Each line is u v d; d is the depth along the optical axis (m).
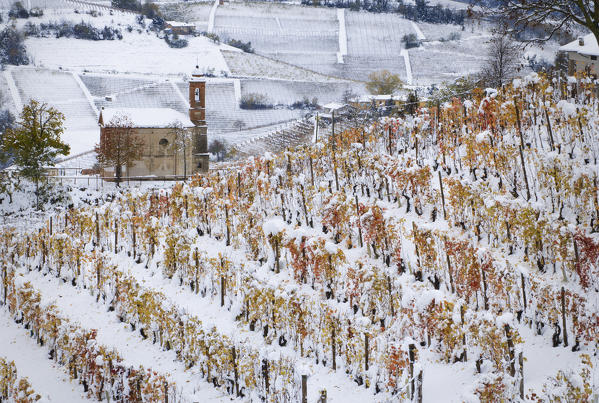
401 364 25.41
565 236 29.03
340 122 85.00
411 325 28.17
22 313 37.50
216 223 41.72
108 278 37.38
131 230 42.06
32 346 35.22
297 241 33.88
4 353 34.53
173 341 31.28
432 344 27.95
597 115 38.75
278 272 35.38
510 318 24.56
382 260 33.81
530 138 39.16
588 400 21.42
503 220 32.41
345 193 41.81
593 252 27.86
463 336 26.61
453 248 30.78
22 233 49.44
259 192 42.44
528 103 41.12
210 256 38.25
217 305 34.25
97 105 181.25
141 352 32.34
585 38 72.56
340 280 32.34
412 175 37.06
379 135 47.72
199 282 35.97
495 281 28.41
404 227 34.66
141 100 185.88
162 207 46.41
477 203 33.78
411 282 31.70
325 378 27.88
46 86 189.50
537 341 26.66
